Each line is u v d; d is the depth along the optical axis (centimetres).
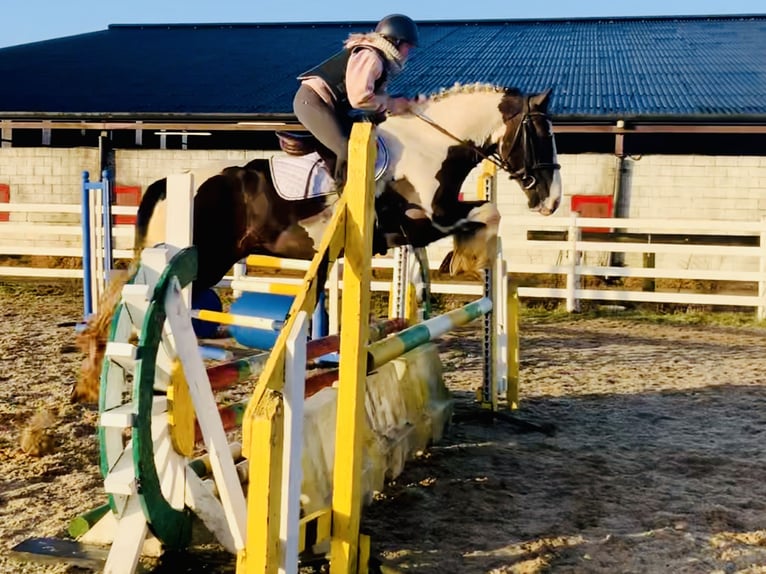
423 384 512
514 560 345
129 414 292
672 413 602
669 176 1273
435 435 513
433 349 543
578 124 1270
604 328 1006
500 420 566
